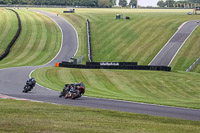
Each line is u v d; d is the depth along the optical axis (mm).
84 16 167375
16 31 123938
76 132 14820
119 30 131875
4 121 16672
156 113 24406
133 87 52562
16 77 53969
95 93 40906
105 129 15945
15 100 27109
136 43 113188
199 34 117875
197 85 56312
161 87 53562
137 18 159500
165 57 95250
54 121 17516
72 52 105312
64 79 56562
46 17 158250
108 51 107250
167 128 17328
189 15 179250
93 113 21719
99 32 131000
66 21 151000
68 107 23969
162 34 121375
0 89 38688
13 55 97938
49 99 31047
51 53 103000
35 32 124875
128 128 16672
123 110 25266
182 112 25859
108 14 179750
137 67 70188
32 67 75438
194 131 16938
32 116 18875
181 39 112938
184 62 89688
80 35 126750
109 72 65938
